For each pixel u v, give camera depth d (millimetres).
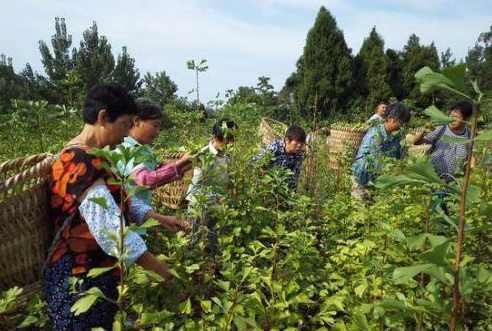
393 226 2857
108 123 2246
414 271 1501
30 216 2252
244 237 3480
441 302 1761
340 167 5902
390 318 1803
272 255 2916
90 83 21109
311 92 24297
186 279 2834
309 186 5102
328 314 2480
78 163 2158
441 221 2773
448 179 4723
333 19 24922
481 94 1391
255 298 2285
